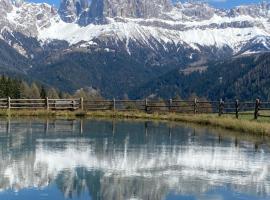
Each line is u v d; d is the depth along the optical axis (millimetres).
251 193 19328
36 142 32781
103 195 18859
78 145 31656
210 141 34656
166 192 19406
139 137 36688
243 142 34219
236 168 24234
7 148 29734
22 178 21516
